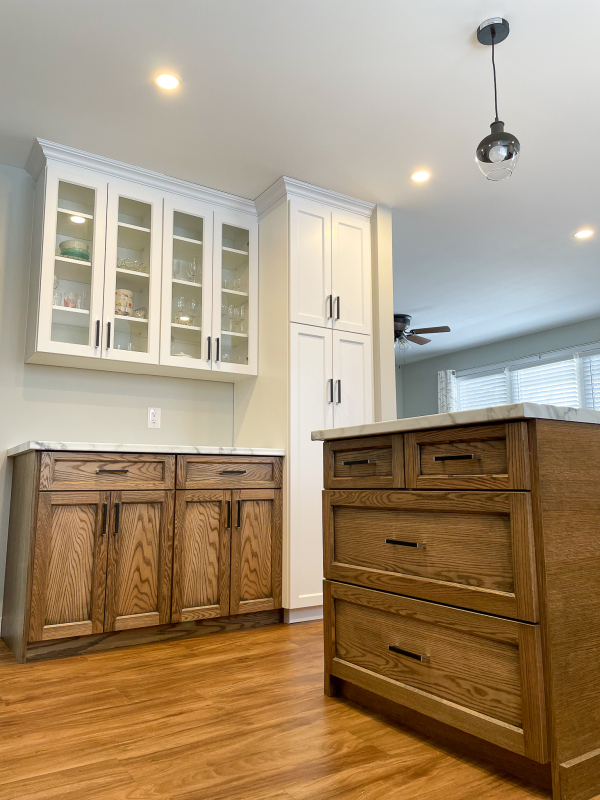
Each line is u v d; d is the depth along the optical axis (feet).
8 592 9.32
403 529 5.65
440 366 26.63
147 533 8.84
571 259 15.74
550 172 11.21
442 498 5.18
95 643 8.34
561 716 4.26
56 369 10.50
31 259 10.44
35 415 10.19
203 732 5.44
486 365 24.56
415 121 9.47
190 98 8.79
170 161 10.46
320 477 10.65
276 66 8.17
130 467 8.79
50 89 8.52
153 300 10.51
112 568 8.46
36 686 6.81
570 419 4.75
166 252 10.78
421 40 7.73
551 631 4.31
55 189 9.80
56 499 8.16
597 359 20.86
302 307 10.99
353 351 11.50
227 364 11.23
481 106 9.14
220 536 9.50
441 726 5.23
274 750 5.04
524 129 9.82
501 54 7.99
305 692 6.53
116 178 10.45
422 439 5.45
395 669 5.59
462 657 4.94
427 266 16.16
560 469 4.63
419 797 4.25
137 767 4.75
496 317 21.04
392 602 5.62
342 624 6.35
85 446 8.40
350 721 5.67
